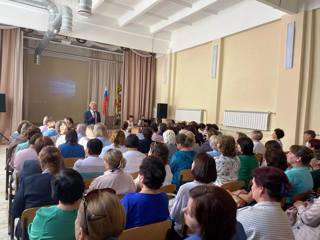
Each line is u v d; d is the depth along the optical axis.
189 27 8.38
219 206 0.81
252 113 6.17
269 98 5.97
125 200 1.56
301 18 5.16
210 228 0.80
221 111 7.27
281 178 1.33
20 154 2.82
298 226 1.72
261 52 6.19
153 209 1.58
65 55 9.32
